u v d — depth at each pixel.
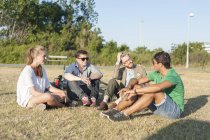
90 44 45.09
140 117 6.70
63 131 5.54
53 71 22.41
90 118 6.45
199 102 8.98
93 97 7.66
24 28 49.09
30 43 45.69
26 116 6.43
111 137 5.34
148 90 6.24
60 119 6.29
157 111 6.52
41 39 46.66
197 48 45.31
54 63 36.50
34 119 6.21
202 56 39.53
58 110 7.04
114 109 6.37
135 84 6.89
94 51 42.03
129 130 5.77
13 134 5.29
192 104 8.62
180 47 41.00
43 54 7.26
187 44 38.59
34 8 49.31
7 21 48.25
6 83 12.14
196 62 39.50
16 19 48.25
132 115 6.73
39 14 50.19
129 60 7.88
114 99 8.43
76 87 7.61
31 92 7.07
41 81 7.37
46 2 51.62
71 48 46.47
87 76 8.05
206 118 6.96
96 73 8.03
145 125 6.09
